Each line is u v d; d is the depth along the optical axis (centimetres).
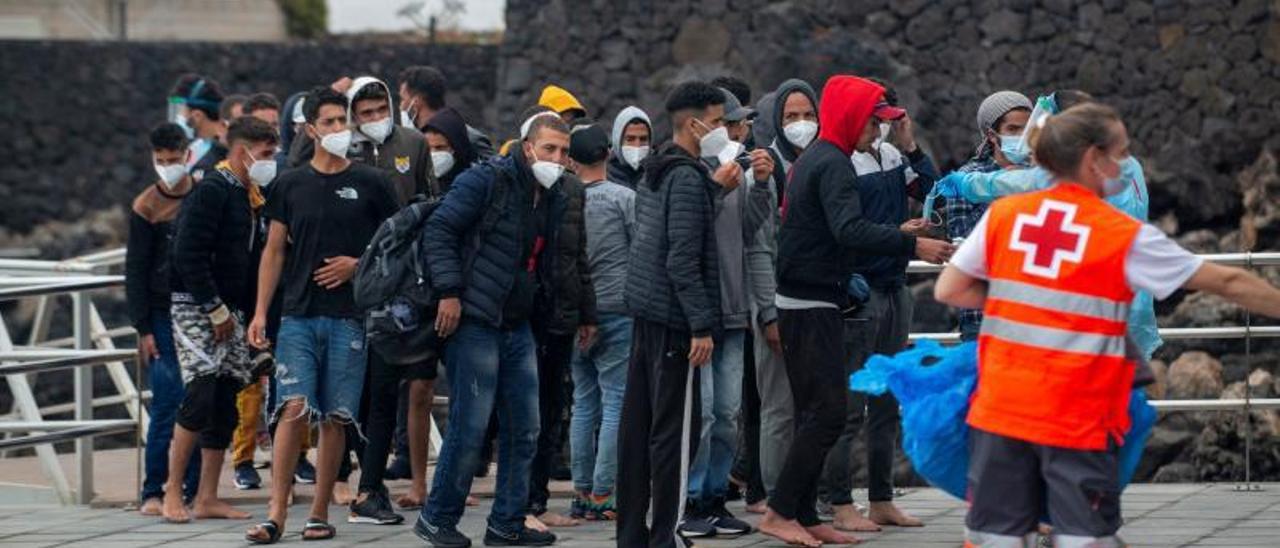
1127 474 847
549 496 1366
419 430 1290
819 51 2550
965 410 834
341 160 1180
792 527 1123
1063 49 2498
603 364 1234
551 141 1109
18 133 3105
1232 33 2430
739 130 1242
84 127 3108
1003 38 2517
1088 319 789
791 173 1107
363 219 1172
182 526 1250
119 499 1366
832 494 1188
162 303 1298
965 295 823
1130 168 1018
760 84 2580
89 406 1412
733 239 1153
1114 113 809
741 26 2603
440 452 1128
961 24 2533
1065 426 789
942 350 866
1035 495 807
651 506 1090
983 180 1045
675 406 1071
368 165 1202
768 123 1320
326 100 1164
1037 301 795
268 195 1210
